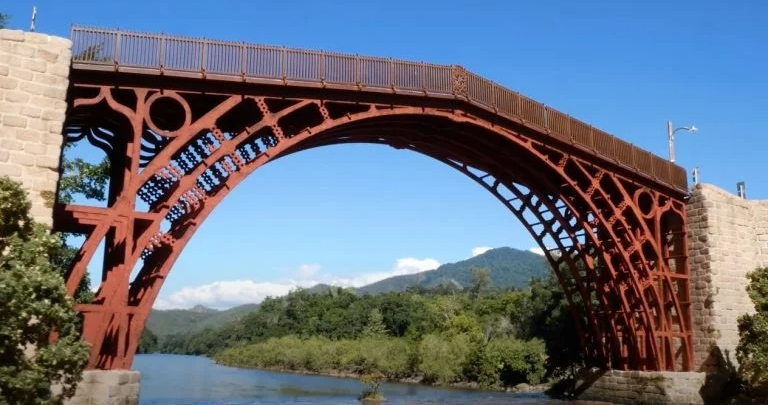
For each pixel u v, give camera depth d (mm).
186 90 24156
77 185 37719
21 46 19953
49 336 16938
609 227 36875
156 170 22516
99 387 19906
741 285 41281
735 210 42469
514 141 33281
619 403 39469
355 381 69562
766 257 43000
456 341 69438
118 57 22719
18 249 15406
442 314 101812
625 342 41156
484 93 32469
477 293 146750
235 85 25188
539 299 62781
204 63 24359
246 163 24938
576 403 39906
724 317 39719
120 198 21734
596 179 36844
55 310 14961
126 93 23547
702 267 40406
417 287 187625
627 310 38594
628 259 37375
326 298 134125
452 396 49469
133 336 21625
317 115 28781
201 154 25688
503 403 41062
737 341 40094
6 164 19031
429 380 68812
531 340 61125
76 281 20422
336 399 45375
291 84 26219
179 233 23641
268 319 142625
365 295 130125
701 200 41219
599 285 39531
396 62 29562
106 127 25531
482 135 33719
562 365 54719
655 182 39750
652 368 39281
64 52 20547
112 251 22625
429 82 30422
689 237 41500
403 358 75375
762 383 34375
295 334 121375
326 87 27094
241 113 27453
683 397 37219
